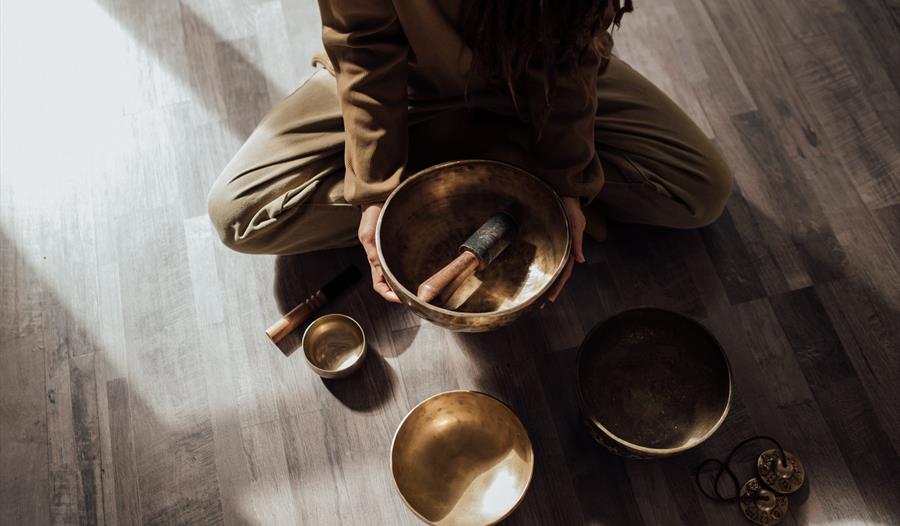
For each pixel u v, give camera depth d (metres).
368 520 1.69
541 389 1.81
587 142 1.50
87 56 2.20
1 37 2.22
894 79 2.18
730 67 2.19
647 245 1.96
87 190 2.03
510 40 1.33
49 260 1.95
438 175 1.41
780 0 2.28
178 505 1.72
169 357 1.85
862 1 2.29
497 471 1.66
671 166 1.74
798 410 1.79
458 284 1.34
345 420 1.78
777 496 1.69
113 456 1.76
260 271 1.93
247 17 2.24
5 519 1.71
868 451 1.75
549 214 1.40
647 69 2.19
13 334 1.88
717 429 1.68
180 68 2.18
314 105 1.74
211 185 2.03
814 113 2.13
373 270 1.51
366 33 1.39
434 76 1.54
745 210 2.00
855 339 1.86
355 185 1.48
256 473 1.74
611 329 1.68
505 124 1.71
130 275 1.93
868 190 2.03
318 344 1.83
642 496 1.70
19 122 2.11
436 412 1.69
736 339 1.86
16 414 1.80
